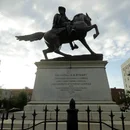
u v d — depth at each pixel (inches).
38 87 247.8
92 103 223.5
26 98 1667.1
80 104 223.0
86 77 249.0
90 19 305.0
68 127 114.0
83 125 173.3
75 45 302.5
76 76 250.7
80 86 242.5
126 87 2561.5
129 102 1679.4
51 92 241.9
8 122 191.9
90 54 272.7
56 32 283.0
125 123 176.7
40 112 212.4
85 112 205.8
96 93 236.1
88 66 257.8
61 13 304.3
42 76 256.5
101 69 254.7
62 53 274.8
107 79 247.1
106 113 204.8
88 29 275.1
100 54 271.3
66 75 253.0
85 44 282.0
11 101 1593.3
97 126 171.8
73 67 258.5
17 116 212.1
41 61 268.5
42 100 236.8
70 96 235.8
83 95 235.6
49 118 204.5
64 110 215.0
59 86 245.1
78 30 275.9
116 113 204.4
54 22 294.0
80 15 292.5
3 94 2341.3
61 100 233.8
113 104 221.9
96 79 246.7
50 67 262.8
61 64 263.4
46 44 298.8
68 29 279.4
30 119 206.7
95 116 203.3
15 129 168.1
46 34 285.6
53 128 171.9
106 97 232.7
